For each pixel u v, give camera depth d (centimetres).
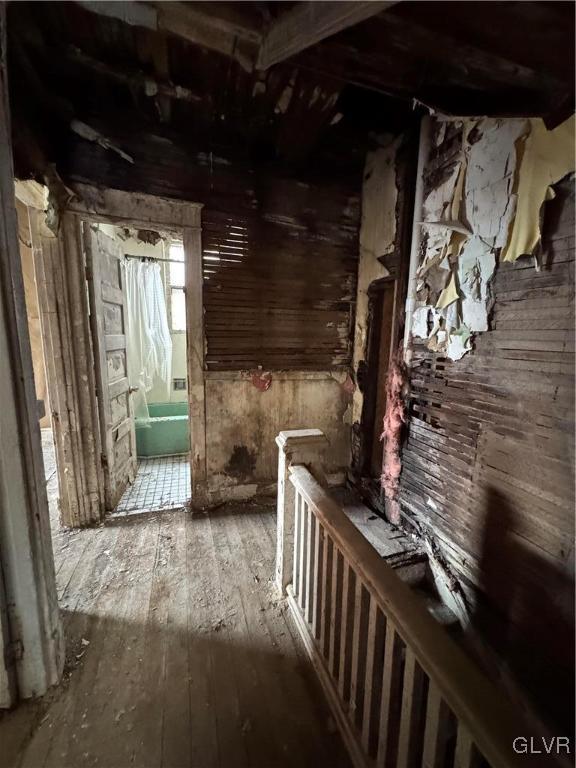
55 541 215
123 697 127
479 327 160
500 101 135
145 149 206
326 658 134
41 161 169
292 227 246
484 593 161
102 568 192
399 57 114
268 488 273
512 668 145
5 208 104
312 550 146
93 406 228
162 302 417
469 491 170
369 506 257
